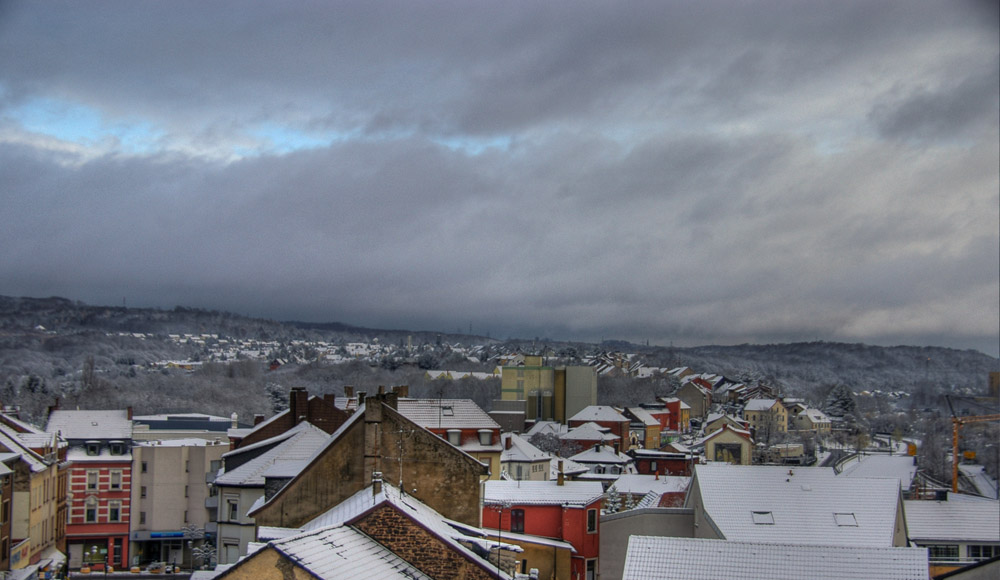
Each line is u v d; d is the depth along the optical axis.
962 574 48.34
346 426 48.25
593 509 71.38
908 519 77.12
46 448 95.19
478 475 47.91
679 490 100.25
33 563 86.19
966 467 143.00
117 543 112.00
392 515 39.44
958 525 76.12
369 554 37.91
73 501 110.88
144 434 141.62
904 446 196.25
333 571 34.41
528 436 170.88
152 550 113.19
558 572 67.88
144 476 113.38
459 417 92.19
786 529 65.75
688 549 45.22
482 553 40.72
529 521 70.69
